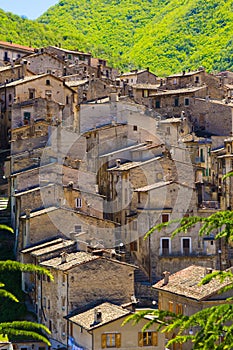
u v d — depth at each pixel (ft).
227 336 358.84
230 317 360.28
